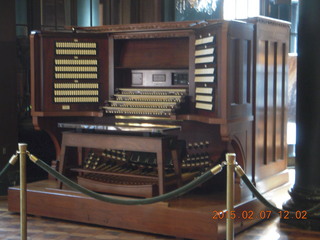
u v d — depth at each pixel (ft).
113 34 21.36
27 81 23.98
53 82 20.92
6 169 14.99
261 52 19.72
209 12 25.00
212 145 19.94
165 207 17.25
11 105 22.81
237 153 18.84
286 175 22.68
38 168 24.11
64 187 19.86
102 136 18.81
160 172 17.57
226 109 17.19
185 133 20.31
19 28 23.68
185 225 16.85
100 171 19.10
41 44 20.76
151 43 21.53
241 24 18.02
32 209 19.92
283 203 19.43
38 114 20.70
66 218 19.27
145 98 20.39
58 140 21.70
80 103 21.26
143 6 24.72
